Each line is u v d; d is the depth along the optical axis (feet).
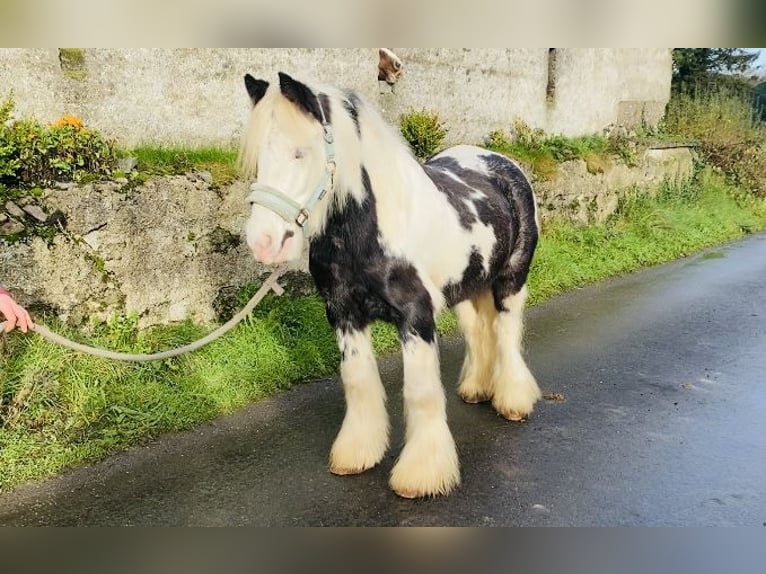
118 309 13.70
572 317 19.63
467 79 25.98
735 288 23.52
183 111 16.87
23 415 11.34
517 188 12.73
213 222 15.12
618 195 30.81
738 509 9.64
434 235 10.12
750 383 14.67
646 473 10.62
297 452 11.16
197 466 10.64
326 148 8.55
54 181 13.08
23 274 12.24
